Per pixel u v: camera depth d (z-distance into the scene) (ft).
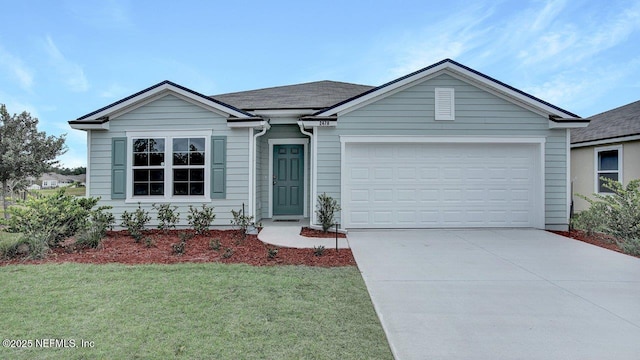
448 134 29.55
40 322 11.43
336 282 15.69
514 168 30.04
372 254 20.99
